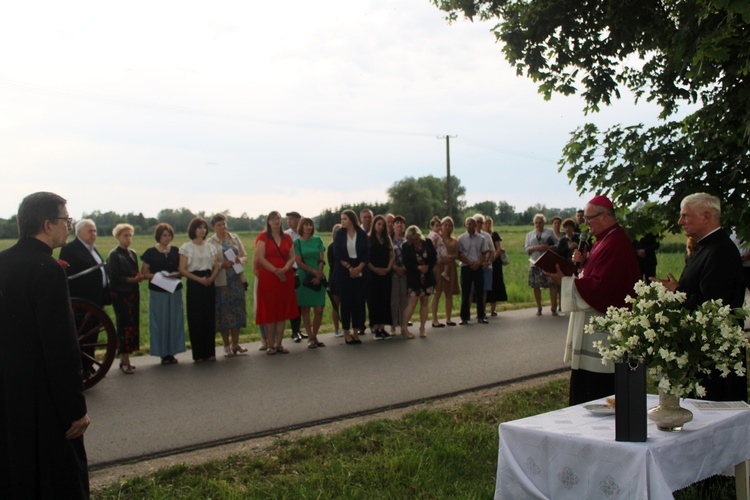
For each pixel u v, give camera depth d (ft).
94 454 19.90
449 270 45.19
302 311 39.19
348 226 38.06
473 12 30.07
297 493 16.16
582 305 17.63
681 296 12.69
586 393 18.06
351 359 33.71
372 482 16.87
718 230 16.58
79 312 27.89
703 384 16.75
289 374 30.40
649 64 28.45
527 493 12.78
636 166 25.04
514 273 91.15
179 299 33.45
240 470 18.02
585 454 12.00
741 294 16.37
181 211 281.95
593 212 18.10
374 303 39.78
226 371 31.24
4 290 11.76
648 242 44.37
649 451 11.25
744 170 23.86
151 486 16.89
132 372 31.17
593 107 29.53
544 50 28.35
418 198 277.64
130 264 31.71
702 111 24.76
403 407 24.63
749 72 21.63
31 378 11.64
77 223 29.94
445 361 33.04
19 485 11.51
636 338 12.41
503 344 37.88
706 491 15.10
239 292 35.27
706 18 22.68
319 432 21.24
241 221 328.49
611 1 27.53
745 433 13.55
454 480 17.01
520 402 24.31
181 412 24.34
